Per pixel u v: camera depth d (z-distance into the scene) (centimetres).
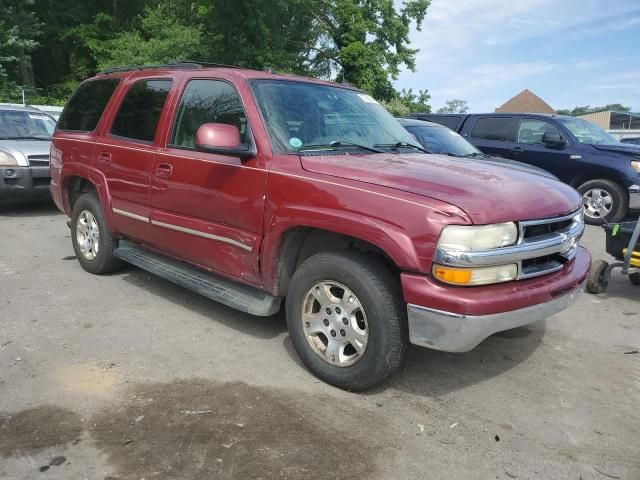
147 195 454
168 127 442
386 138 432
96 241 548
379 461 273
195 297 500
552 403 339
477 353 406
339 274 326
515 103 6631
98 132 525
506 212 300
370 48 3312
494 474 269
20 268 576
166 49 2484
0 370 352
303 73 3431
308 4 3072
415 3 3403
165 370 359
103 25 3009
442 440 294
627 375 381
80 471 258
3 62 2652
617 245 547
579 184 1002
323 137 391
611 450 292
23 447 274
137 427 294
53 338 403
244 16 2702
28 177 834
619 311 514
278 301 381
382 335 313
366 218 308
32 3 2692
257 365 370
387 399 334
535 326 467
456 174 337
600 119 4253
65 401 317
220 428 295
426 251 290
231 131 360
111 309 464
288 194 345
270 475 259
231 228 386
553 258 340
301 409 317
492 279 296
